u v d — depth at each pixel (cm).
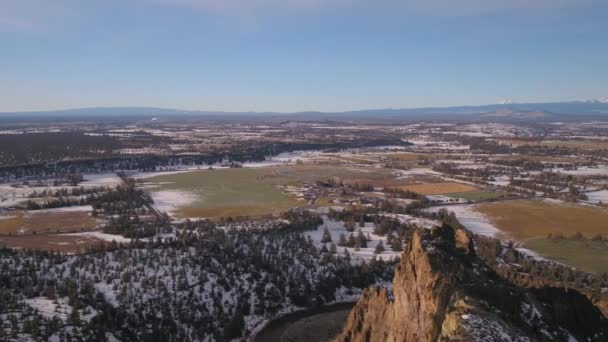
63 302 10506
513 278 11962
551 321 7119
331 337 11012
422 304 6925
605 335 7244
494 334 5647
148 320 10588
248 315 11756
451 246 7912
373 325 8262
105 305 10531
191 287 12025
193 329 10725
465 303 6312
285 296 12719
